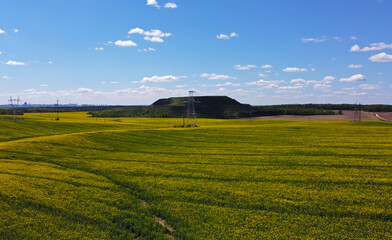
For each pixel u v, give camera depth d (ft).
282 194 115.75
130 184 129.90
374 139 253.24
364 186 125.39
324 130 325.42
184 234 83.46
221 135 296.10
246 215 96.63
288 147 222.48
